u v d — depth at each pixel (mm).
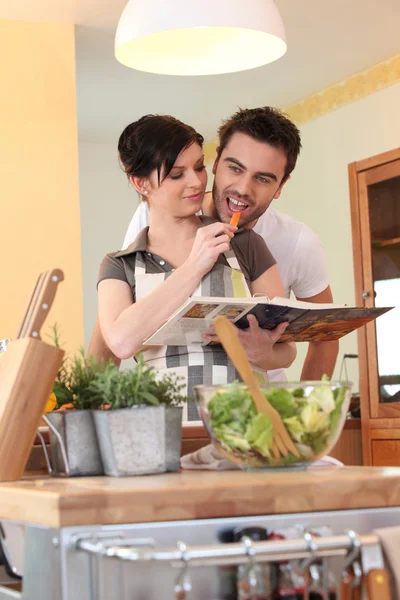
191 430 1366
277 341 1674
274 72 4613
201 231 1615
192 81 4672
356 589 835
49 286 1113
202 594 818
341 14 3943
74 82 3988
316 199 5016
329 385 1055
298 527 867
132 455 1063
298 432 1037
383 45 4332
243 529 853
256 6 2129
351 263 4742
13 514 925
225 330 1036
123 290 1691
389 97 4520
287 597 830
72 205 3943
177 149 1640
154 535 824
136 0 2168
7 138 3893
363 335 3869
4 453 1074
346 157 4801
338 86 4836
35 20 3947
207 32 2354
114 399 1110
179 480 938
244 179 1867
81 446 1112
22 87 3930
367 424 3812
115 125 5445
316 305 1460
